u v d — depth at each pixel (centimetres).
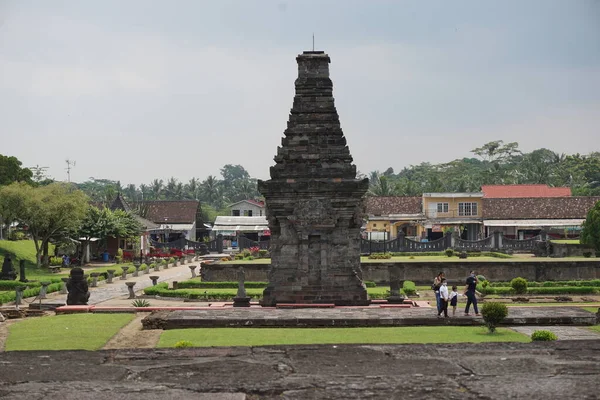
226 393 1490
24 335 3062
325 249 4212
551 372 1619
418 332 3023
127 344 2881
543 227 11900
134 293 5734
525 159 19362
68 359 1781
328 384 1547
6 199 8106
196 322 3275
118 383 1564
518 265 6372
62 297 5494
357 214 4225
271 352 1841
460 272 6381
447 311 3466
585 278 6381
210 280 6400
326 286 4203
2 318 3647
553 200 12231
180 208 13912
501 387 1508
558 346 1878
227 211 17462
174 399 1454
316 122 4269
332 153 4244
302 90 4294
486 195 13500
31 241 9775
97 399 1459
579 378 1568
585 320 3219
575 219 11900
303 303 4162
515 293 5497
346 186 4184
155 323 3266
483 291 5500
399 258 7900
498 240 9319
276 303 4194
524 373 1611
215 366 1695
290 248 4244
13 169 9944
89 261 9588
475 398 1449
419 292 5734
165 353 1838
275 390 1512
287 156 4247
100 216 9450
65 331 3112
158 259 9175
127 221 9862
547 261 6375
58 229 8538
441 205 12450
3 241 9038
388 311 3547
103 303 5031
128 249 10281
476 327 3178
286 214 4241
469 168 19912
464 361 1722
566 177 17462
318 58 4303
